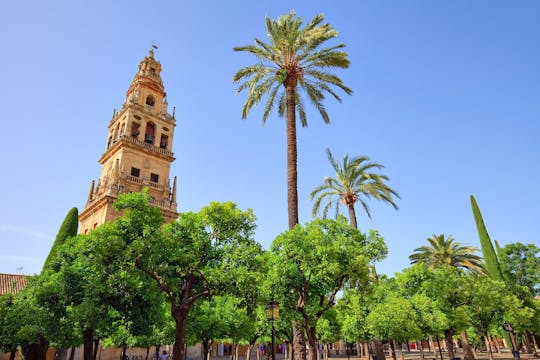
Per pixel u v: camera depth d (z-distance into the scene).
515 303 33.16
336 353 74.06
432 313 29.06
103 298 16.70
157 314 18.16
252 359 66.38
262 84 25.41
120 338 29.66
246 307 16.75
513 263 42.00
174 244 15.74
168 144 55.50
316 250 18.14
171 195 51.09
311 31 24.64
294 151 23.14
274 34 25.17
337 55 24.94
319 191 35.38
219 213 17.14
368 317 28.95
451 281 31.91
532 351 50.50
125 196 16.47
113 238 15.05
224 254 16.50
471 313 32.97
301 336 18.73
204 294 16.36
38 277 22.94
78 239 22.34
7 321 19.73
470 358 33.16
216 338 27.45
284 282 18.14
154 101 57.69
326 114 27.42
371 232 20.09
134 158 49.50
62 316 18.23
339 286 18.66
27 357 21.95
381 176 33.91
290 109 24.25
